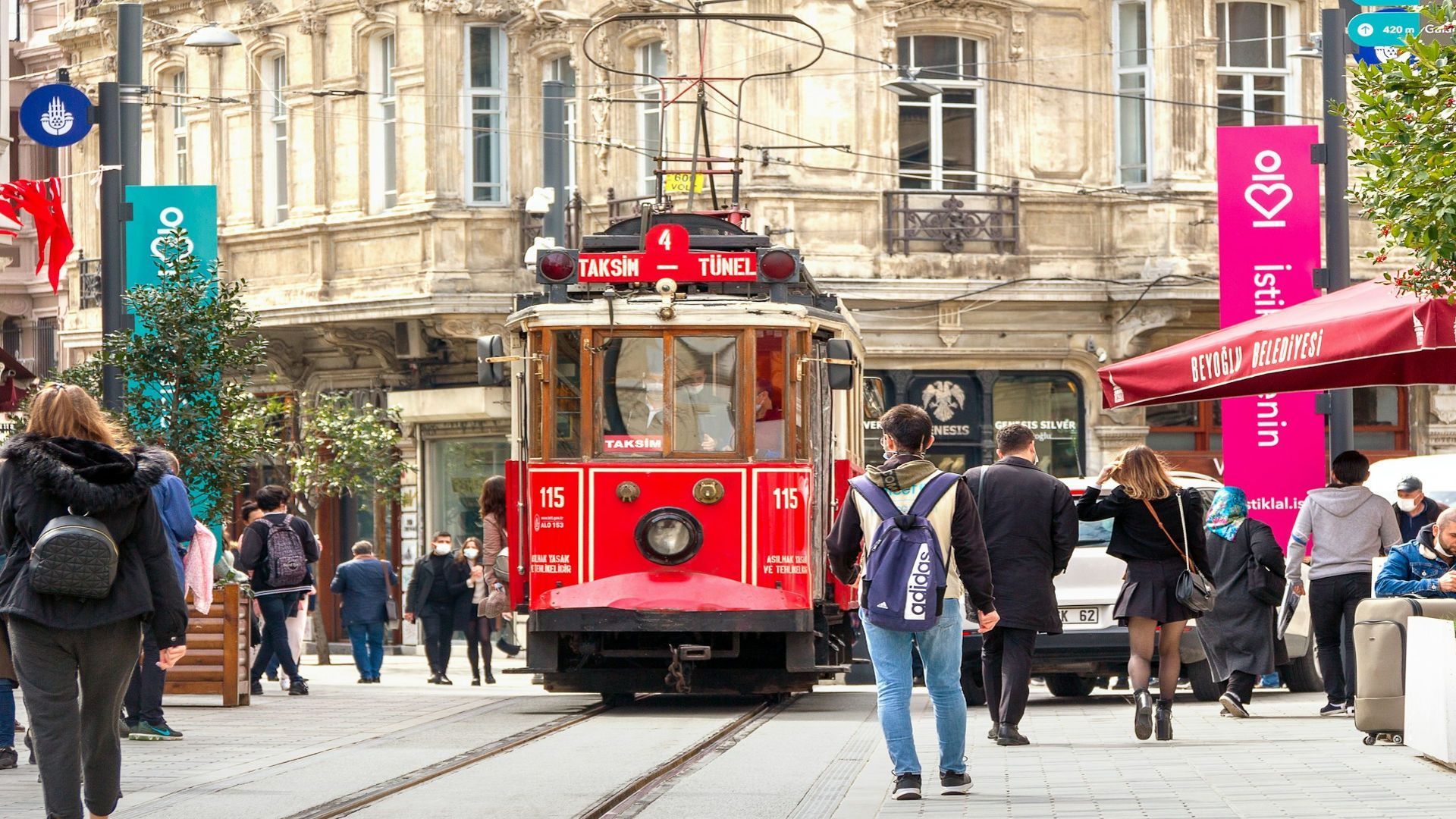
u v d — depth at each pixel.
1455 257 14.89
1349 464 21.03
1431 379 19.81
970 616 22.92
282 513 27.36
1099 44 41.88
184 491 17.42
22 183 27.42
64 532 11.20
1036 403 41.75
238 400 26.66
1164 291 40.53
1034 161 41.62
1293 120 41.78
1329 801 13.02
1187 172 41.16
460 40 44.03
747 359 22.28
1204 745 17.31
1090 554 22.94
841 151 40.38
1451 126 14.73
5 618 11.47
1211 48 41.25
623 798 14.27
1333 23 25.31
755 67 40.41
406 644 45.47
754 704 24.05
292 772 15.96
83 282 50.19
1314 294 26.62
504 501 26.44
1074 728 19.70
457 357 44.28
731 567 22.12
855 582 14.65
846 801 13.70
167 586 11.73
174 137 49.09
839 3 40.47
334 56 45.66
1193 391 20.14
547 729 20.20
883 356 40.62
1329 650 21.05
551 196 38.72
